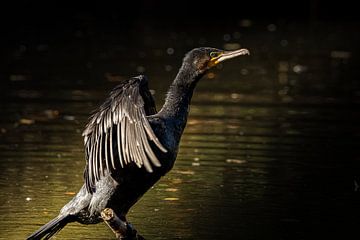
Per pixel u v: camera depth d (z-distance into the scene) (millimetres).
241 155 13523
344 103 17672
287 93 18766
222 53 9594
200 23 31344
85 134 9000
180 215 10727
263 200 11359
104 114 8844
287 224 10367
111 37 27266
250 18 33281
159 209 11000
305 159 13297
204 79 20625
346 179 12359
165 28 29688
